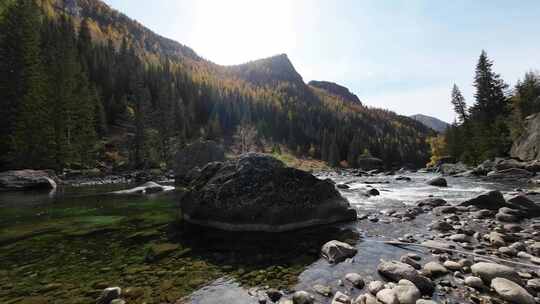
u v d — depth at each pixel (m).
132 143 57.47
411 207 14.41
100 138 62.59
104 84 83.31
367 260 6.94
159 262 7.07
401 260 6.71
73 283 5.85
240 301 5.02
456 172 46.19
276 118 141.50
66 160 37.00
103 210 14.35
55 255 7.61
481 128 52.69
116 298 5.09
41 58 38.31
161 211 14.05
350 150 117.81
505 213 11.25
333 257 7.01
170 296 5.22
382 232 9.65
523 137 43.12
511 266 6.29
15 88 31.50
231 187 10.89
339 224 10.89
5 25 33.34
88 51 89.31
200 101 124.25
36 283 5.85
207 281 5.89
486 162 40.53
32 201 17.42
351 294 5.21
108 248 8.20
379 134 173.38
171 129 67.69
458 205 13.69
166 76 120.00
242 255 7.56
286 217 10.23
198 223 11.19
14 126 30.67
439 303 4.73
